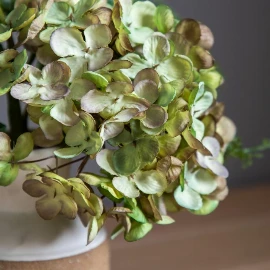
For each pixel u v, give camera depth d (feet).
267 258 2.30
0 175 1.54
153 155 1.53
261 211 2.79
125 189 1.54
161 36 1.57
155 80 1.53
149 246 2.38
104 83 1.49
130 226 1.60
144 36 1.61
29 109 1.56
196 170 1.69
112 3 1.67
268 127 3.56
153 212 1.58
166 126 1.55
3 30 1.54
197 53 1.65
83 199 1.49
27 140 1.56
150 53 1.57
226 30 3.33
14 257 1.63
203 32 1.68
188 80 1.59
